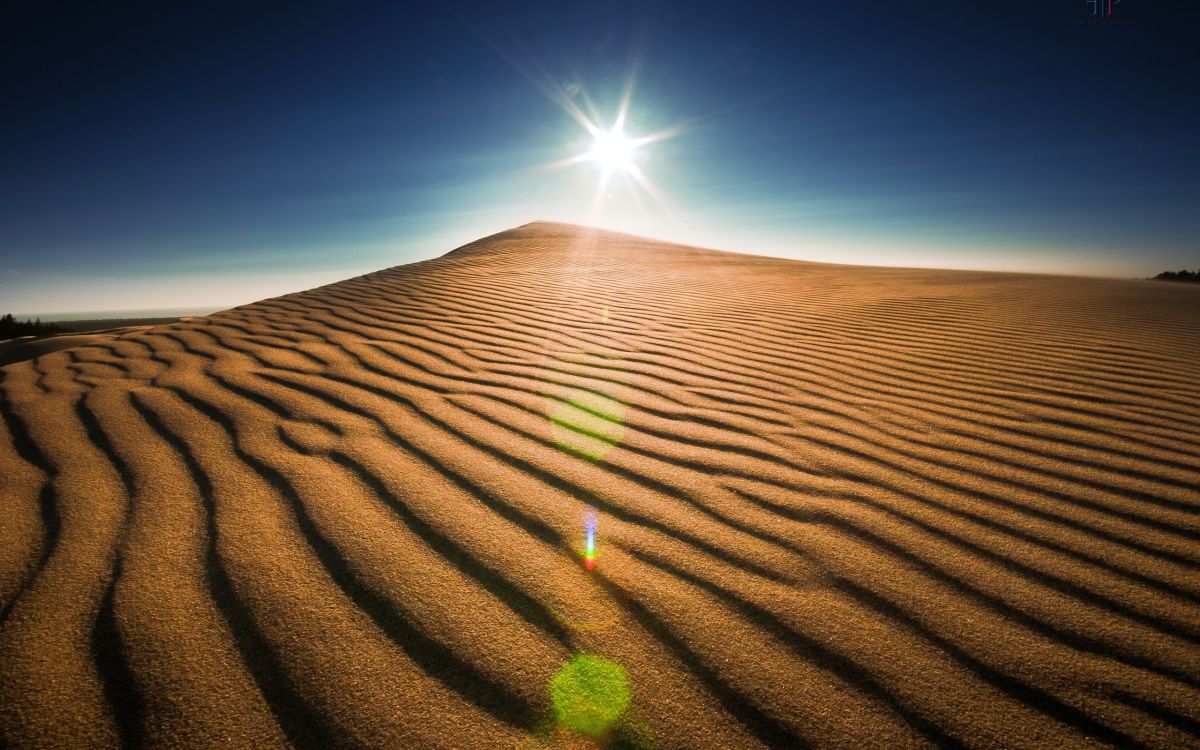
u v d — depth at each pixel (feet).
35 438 6.90
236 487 5.77
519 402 8.77
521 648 3.84
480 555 4.83
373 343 12.23
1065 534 5.50
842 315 17.02
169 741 3.10
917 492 6.28
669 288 21.95
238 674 3.52
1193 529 5.63
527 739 3.21
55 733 3.11
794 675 3.73
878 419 8.59
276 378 9.59
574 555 4.90
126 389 8.88
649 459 6.92
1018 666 3.85
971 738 3.33
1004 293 22.26
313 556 4.69
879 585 4.65
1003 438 7.90
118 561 4.52
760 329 14.89
